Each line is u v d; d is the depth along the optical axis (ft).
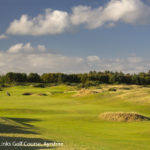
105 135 85.05
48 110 172.14
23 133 73.10
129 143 67.87
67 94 319.88
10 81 640.17
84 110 175.11
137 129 100.07
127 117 128.77
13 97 299.38
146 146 63.98
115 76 595.88
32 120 126.72
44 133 77.92
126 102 214.90
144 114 167.12
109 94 262.67
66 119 131.13
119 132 93.04
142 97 225.15
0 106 193.47
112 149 55.93
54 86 516.32
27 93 360.69
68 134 81.25
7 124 84.94
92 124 115.85
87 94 286.66
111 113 135.64
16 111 165.58
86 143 62.08
